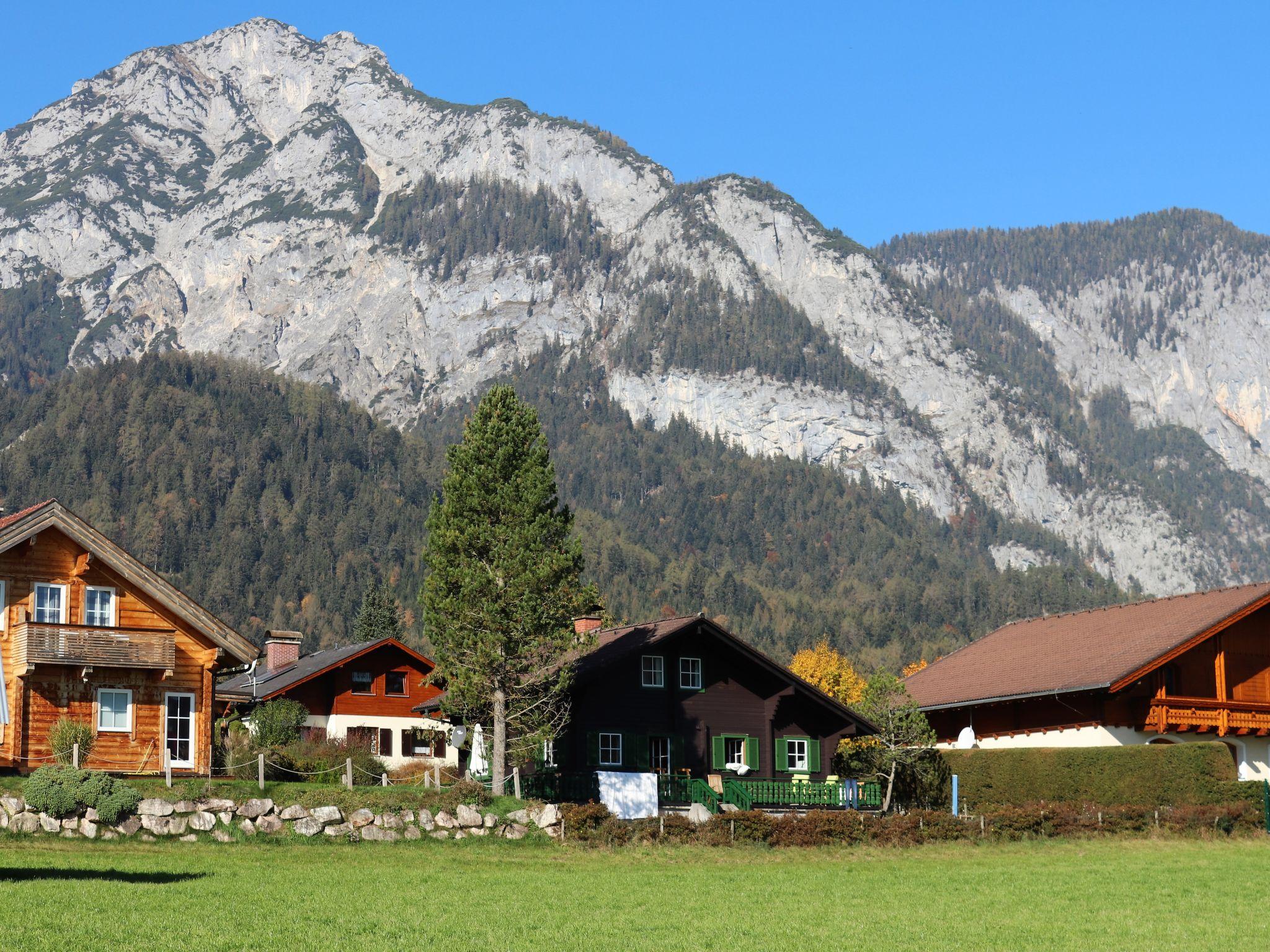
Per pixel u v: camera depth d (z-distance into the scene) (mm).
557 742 50594
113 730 43312
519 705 46094
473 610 44625
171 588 44562
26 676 42344
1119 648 52750
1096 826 44156
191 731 44625
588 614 56531
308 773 49125
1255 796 45250
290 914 26766
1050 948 25797
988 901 31719
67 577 43406
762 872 36719
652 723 51375
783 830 41594
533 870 36000
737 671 53250
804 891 32969
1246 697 52531
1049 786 49250
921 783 51875
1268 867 38000
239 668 46062
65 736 41594
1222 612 51062
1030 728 54406
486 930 25984
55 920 24844
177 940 23578
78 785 36281
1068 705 52562
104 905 26766
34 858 32844
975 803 51562
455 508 45594
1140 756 46844
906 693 51906
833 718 54000
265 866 34125
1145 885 34469
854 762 53688
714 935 26312
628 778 46656
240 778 45219
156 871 32062
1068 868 37812
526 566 44406
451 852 38594
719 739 52250
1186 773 45656
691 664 52562
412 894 30344
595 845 40344
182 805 37219
